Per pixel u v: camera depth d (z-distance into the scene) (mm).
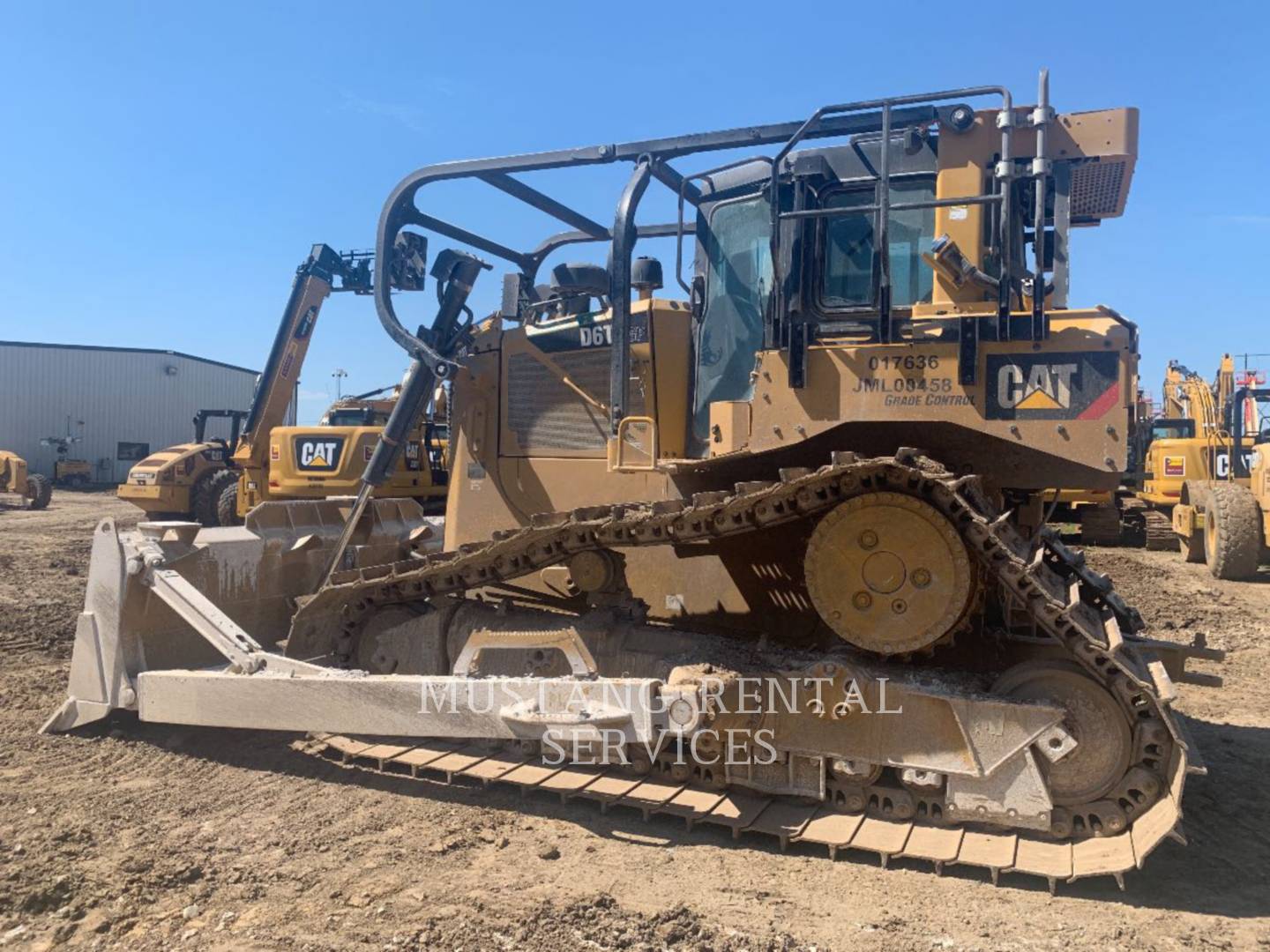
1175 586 12688
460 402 6129
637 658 4676
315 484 15750
